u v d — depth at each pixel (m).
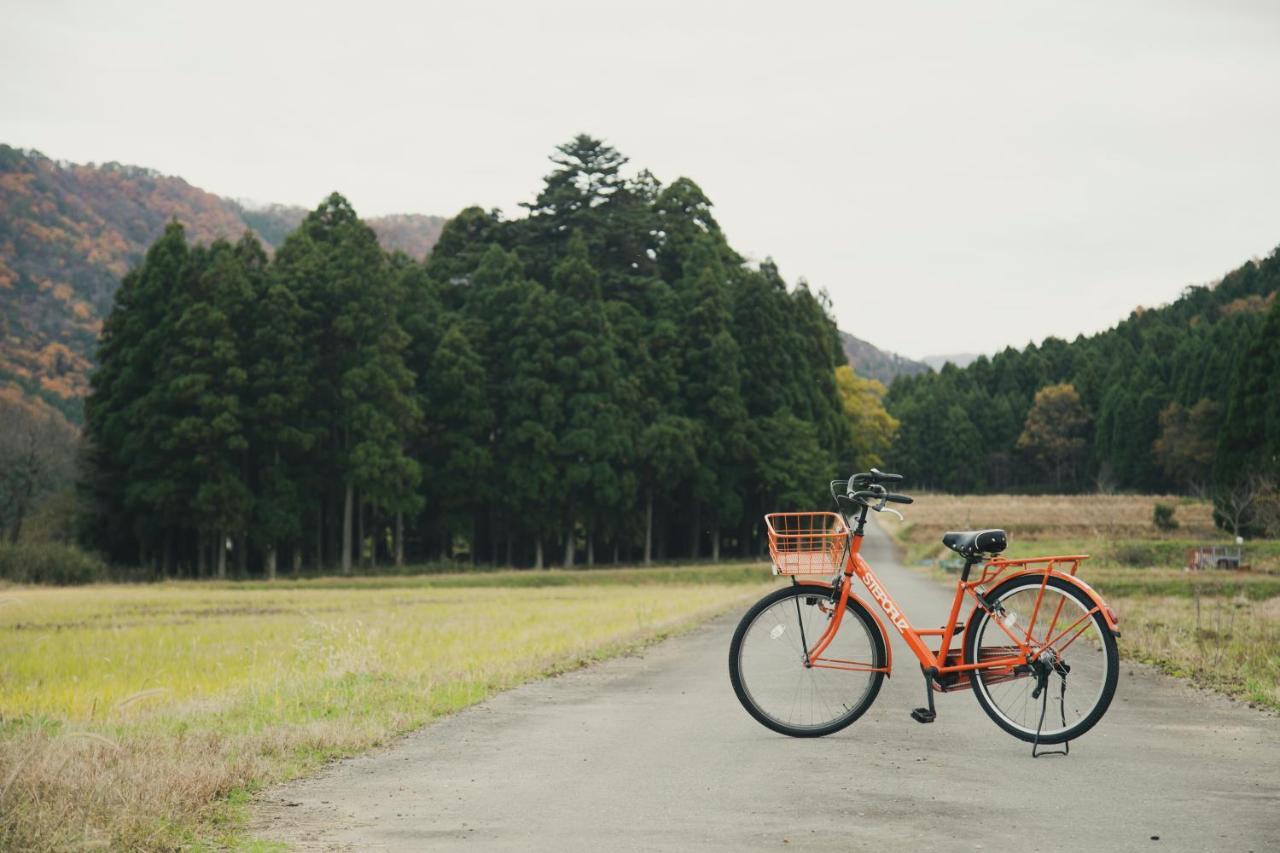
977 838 5.04
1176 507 99.19
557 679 11.91
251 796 6.06
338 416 65.12
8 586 49.69
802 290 90.81
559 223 87.25
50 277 164.00
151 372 63.06
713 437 74.12
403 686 10.95
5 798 5.23
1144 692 10.39
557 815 5.54
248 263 70.38
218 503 58.75
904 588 35.06
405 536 74.38
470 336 71.56
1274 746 7.43
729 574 63.81
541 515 68.38
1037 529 91.44
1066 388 165.12
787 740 7.58
